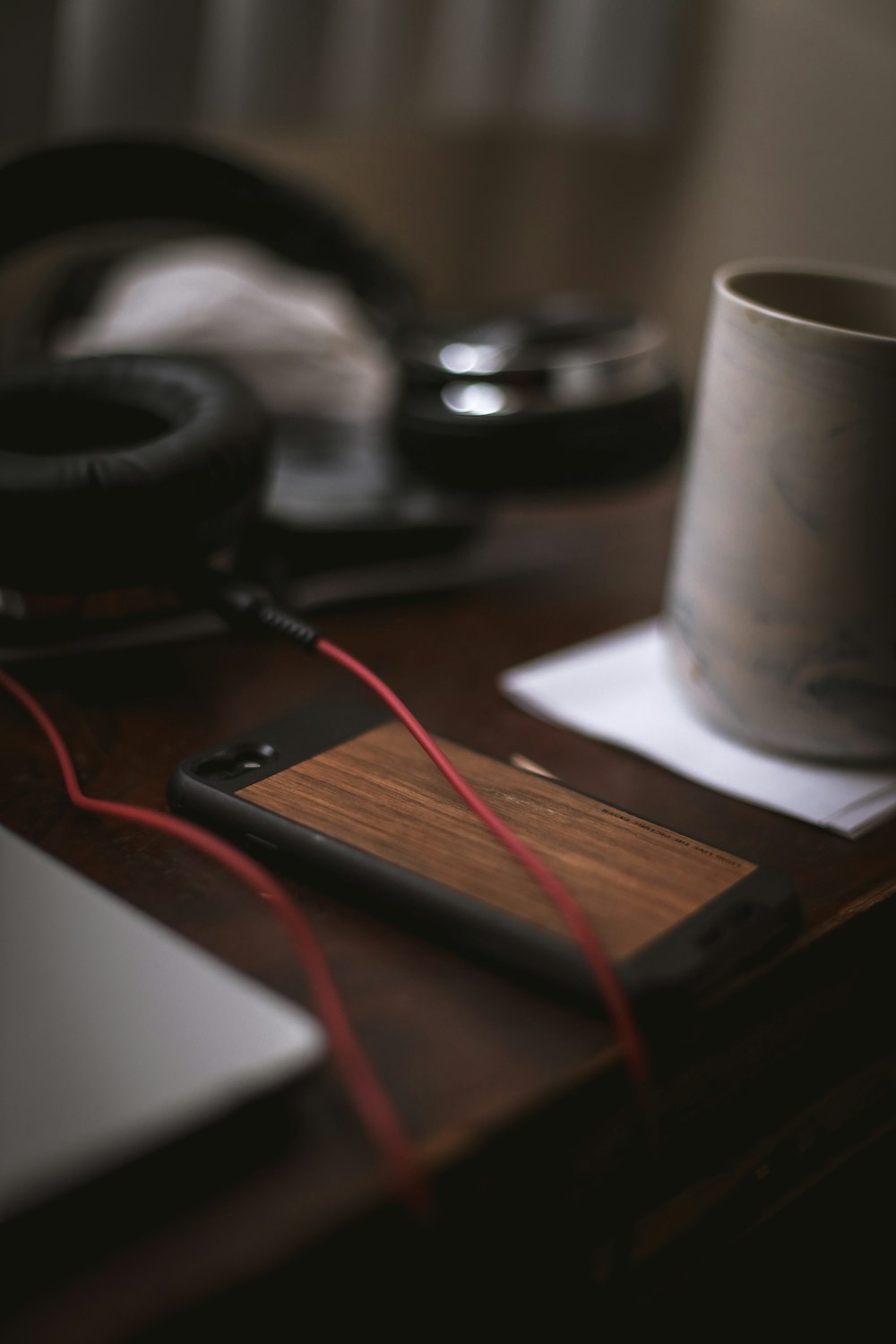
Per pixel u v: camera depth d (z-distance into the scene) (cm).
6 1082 52
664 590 81
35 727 67
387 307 88
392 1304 54
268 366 91
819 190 118
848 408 63
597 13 132
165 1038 53
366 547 78
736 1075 60
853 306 71
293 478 82
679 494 93
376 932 59
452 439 81
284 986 57
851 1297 66
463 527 80
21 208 79
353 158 129
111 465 67
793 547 65
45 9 100
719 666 68
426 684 72
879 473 64
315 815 61
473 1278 55
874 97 111
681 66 126
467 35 135
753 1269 63
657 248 134
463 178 143
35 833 62
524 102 142
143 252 99
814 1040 62
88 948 55
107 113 110
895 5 106
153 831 62
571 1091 55
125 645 72
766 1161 62
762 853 64
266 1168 53
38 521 66
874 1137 66
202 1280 51
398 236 138
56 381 72
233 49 116
